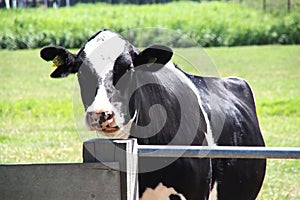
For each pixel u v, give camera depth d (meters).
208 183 8.04
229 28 41.09
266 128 20.58
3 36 38.62
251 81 29.78
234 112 9.02
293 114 23.20
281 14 45.91
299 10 46.50
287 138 18.89
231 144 8.66
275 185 13.56
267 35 40.59
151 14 45.00
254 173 9.16
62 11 46.44
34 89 27.86
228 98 9.20
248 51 37.56
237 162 8.65
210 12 45.88
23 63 33.91
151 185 7.54
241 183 8.86
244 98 9.72
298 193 13.02
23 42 38.56
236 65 33.53
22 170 6.16
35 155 16.52
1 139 18.89
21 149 17.31
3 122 21.75
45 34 39.09
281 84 28.97
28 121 21.95
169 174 7.52
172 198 7.65
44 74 31.23
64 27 40.53
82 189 6.13
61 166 6.14
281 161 15.69
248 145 9.10
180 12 45.91
